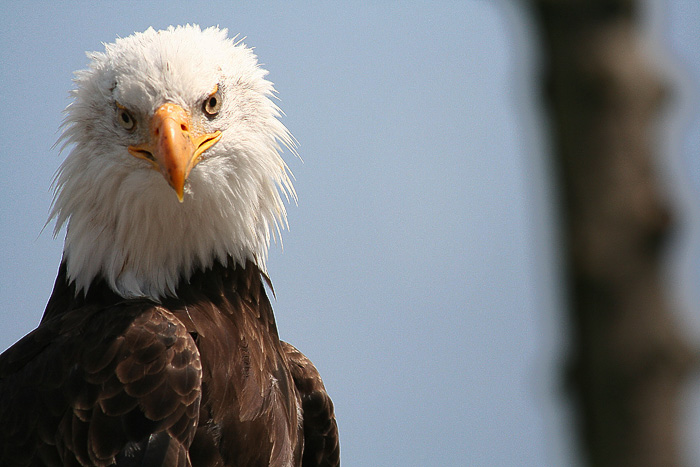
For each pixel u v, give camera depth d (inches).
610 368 111.6
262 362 443.5
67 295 474.0
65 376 397.4
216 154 453.7
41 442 391.9
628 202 111.0
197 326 427.5
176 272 450.6
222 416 409.4
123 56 458.6
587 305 112.6
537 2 115.0
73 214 457.7
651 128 111.9
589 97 112.4
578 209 112.8
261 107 482.6
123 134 445.1
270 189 480.1
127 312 413.1
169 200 441.4
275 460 424.2
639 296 110.5
